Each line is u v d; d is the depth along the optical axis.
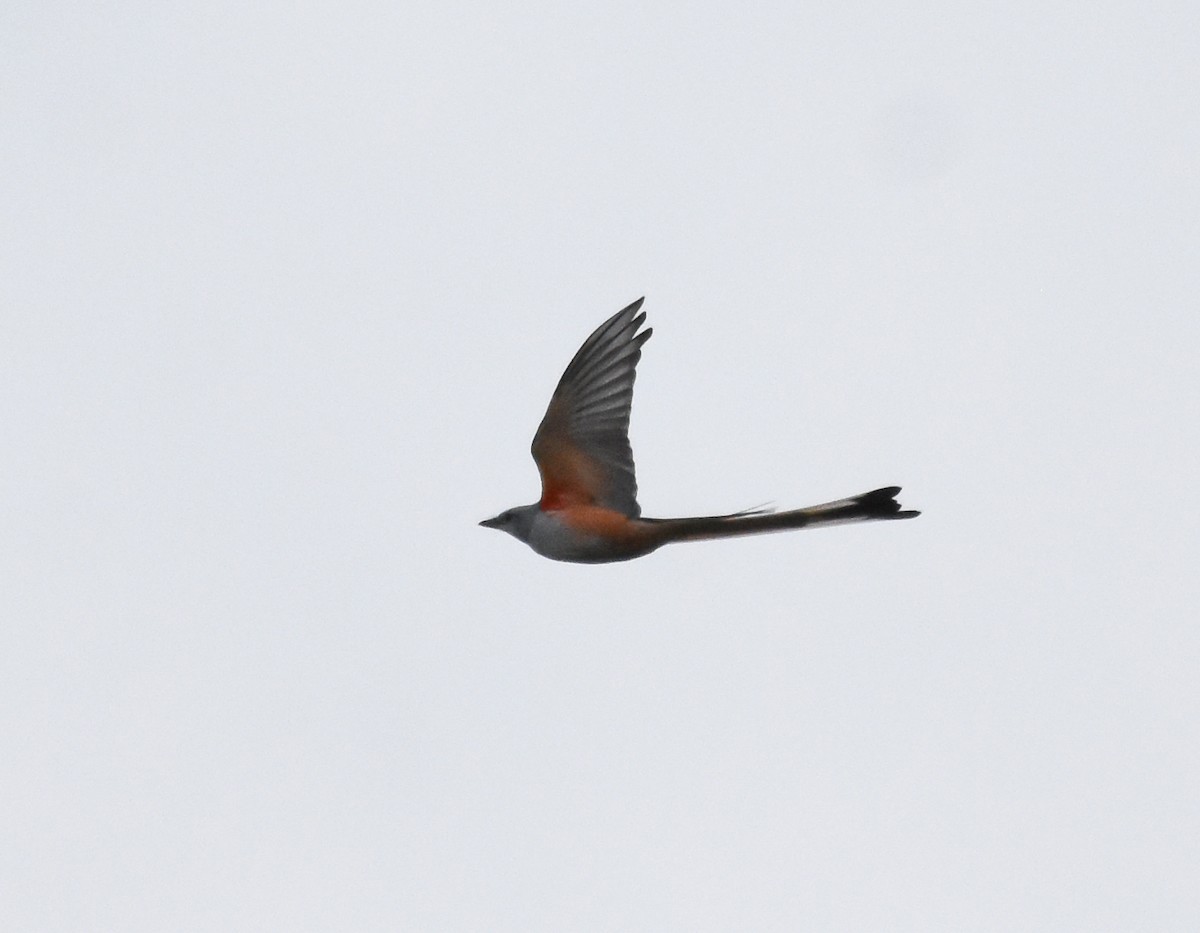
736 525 13.45
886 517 13.10
